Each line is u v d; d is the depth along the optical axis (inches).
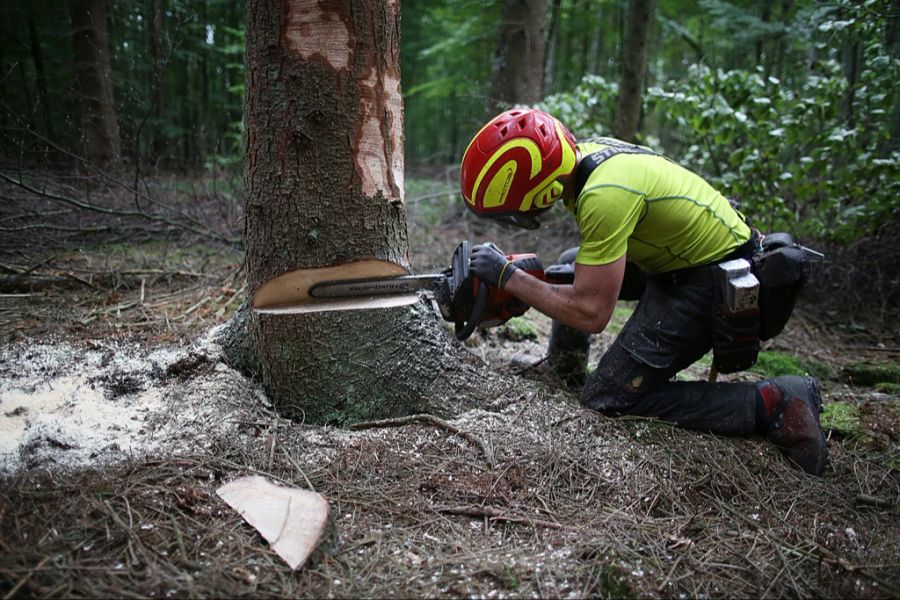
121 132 234.1
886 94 146.3
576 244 222.2
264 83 77.7
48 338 100.0
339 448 76.4
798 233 169.0
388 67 82.4
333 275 84.2
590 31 435.2
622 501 70.9
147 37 315.0
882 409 103.0
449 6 349.7
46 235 167.2
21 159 151.9
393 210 87.0
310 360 83.9
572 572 57.7
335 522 62.4
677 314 83.4
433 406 85.9
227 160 238.2
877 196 151.6
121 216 180.7
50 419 74.0
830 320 158.9
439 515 65.7
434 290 83.4
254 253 83.7
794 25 239.3
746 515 70.6
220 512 61.3
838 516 72.1
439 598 53.2
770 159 165.6
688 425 85.6
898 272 159.0
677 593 56.2
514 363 109.5
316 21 75.3
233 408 80.4
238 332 91.1
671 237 80.1
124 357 89.4
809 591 58.3
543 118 75.7
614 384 87.2
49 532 55.8
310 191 80.4
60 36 301.9
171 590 50.3
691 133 187.0
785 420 82.0
